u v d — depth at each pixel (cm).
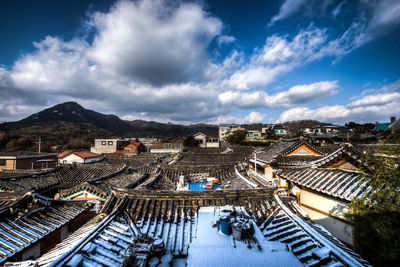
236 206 750
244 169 1720
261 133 7131
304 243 529
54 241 896
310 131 7106
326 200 907
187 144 5997
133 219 668
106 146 6431
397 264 562
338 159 967
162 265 446
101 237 539
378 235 602
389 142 652
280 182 1698
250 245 515
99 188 1370
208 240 548
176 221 666
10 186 1353
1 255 661
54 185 1606
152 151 6250
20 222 836
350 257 444
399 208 572
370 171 759
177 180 1531
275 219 667
